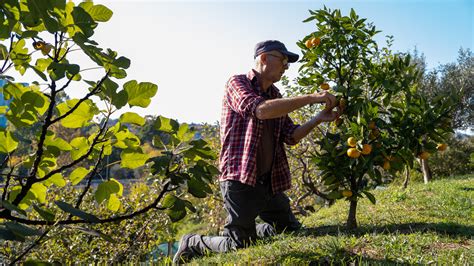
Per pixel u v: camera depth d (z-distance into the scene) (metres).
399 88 3.61
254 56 3.84
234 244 3.67
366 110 3.36
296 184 9.47
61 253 6.44
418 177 14.84
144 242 7.47
